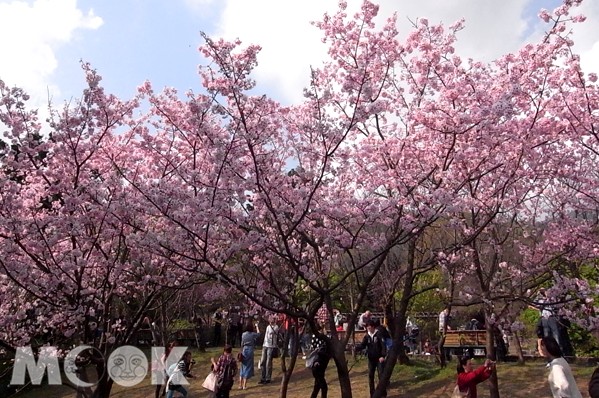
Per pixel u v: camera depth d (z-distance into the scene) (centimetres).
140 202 643
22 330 780
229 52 645
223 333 2180
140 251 702
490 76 821
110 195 688
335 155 732
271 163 731
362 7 793
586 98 776
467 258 927
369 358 969
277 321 1215
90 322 721
